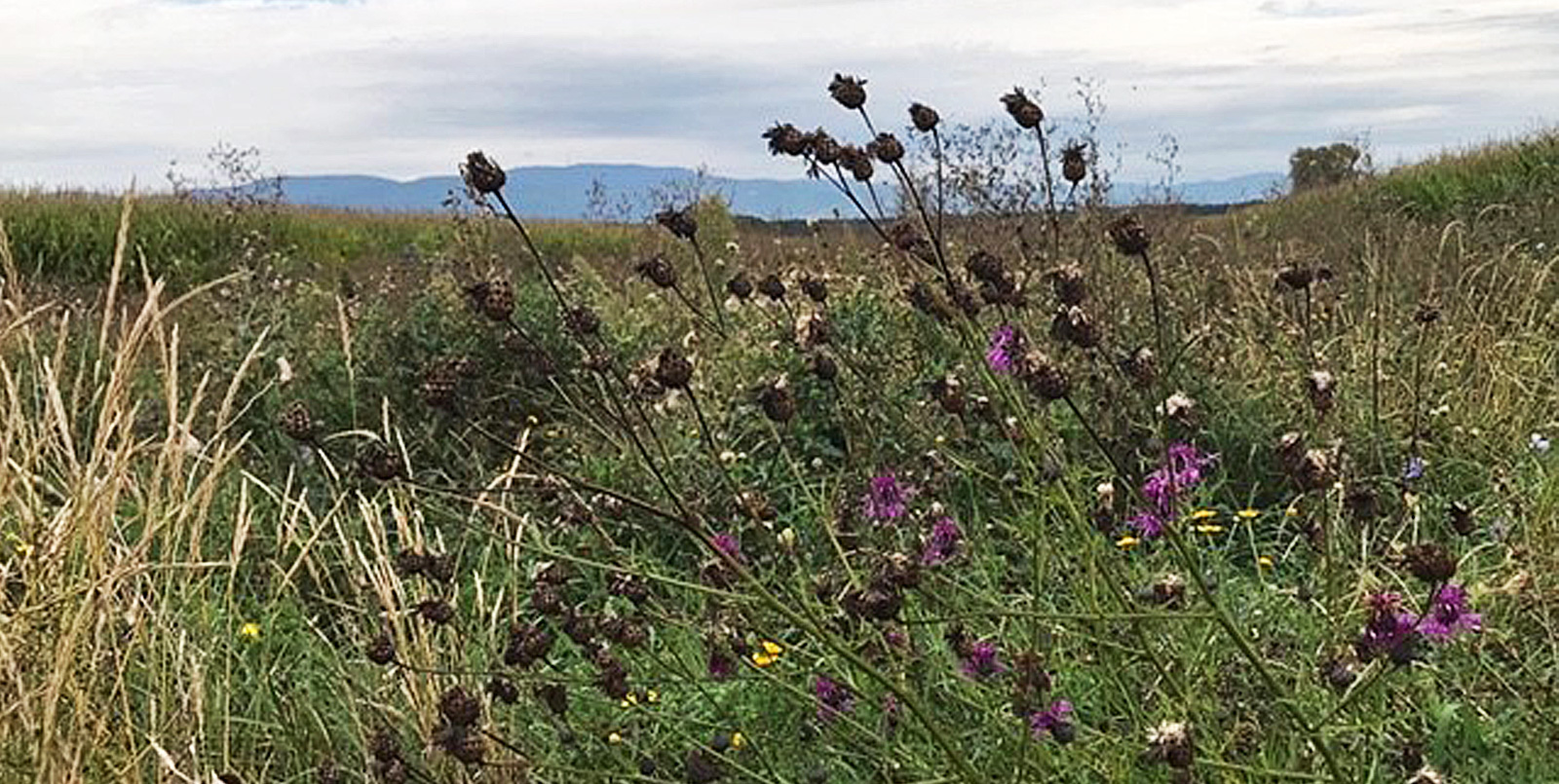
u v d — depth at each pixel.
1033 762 2.80
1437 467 5.21
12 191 17.56
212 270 14.21
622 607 3.98
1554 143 17.91
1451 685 3.46
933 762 2.97
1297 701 2.99
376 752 2.96
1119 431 4.30
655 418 5.24
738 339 6.06
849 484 4.54
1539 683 3.44
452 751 2.76
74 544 3.06
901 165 3.14
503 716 3.39
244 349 6.53
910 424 4.61
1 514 3.17
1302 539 4.38
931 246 3.57
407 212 22.38
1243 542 4.77
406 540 3.62
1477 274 7.48
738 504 3.08
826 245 8.65
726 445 5.12
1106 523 3.10
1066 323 2.73
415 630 3.45
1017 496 4.38
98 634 2.99
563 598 3.50
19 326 3.45
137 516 3.50
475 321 6.20
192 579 3.94
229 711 3.57
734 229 10.21
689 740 3.06
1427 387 5.67
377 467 2.89
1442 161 19.06
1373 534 4.42
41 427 3.31
